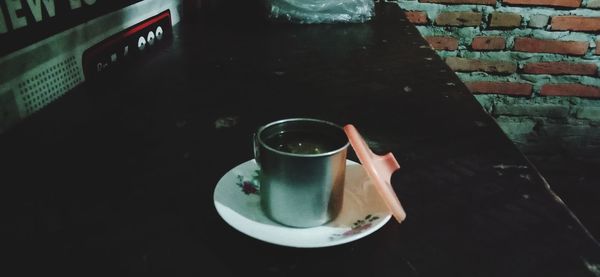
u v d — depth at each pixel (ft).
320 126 1.45
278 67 2.81
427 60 2.99
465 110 2.26
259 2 4.07
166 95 2.35
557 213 1.48
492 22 4.99
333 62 2.92
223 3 4.38
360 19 3.88
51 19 2.18
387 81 2.62
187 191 1.57
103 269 1.25
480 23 5.02
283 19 3.78
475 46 5.16
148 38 3.13
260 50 3.13
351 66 2.85
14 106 1.98
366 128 2.07
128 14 2.88
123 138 1.91
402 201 1.54
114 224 1.41
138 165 1.72
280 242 1.27
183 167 1.72
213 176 1.66
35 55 2.09
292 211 1.32
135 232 1.38
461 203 1.53
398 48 3.23
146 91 2.38
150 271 1.24
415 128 2.07
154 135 1.95
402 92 2.47
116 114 2.12
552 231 1.40
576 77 5.27
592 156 5.73
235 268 1.26
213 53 3.03
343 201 1.46
